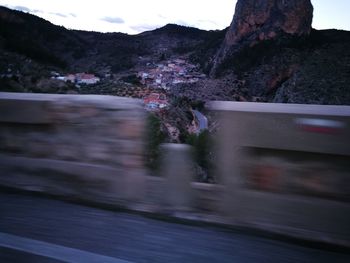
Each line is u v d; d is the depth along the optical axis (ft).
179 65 535.60
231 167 10.91
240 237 10.29
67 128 13.01
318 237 9.87
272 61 351.05
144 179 12.15
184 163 11.82
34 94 14.10
